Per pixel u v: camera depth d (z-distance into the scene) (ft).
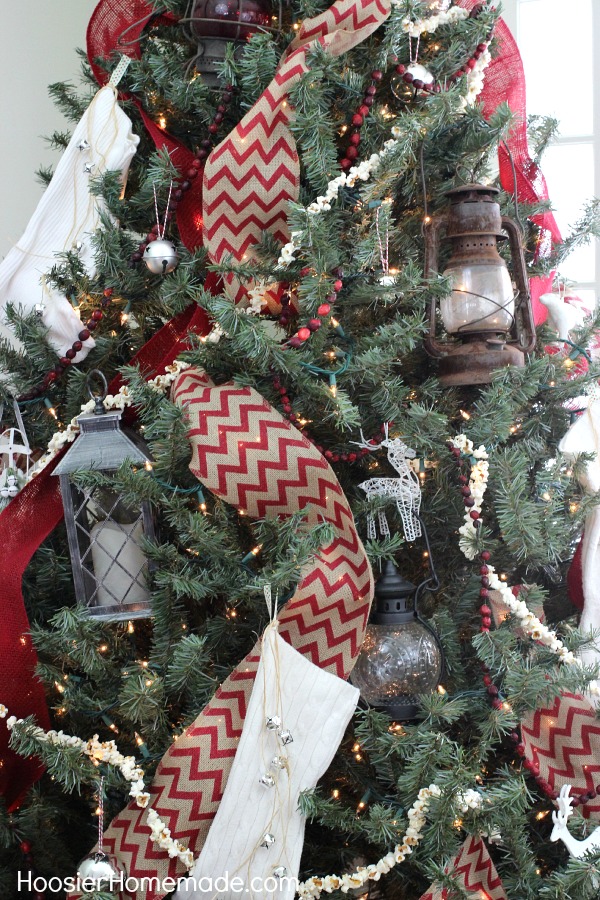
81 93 6.48
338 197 3.51
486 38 3.69
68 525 3.56
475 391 3.92
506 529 3.35
